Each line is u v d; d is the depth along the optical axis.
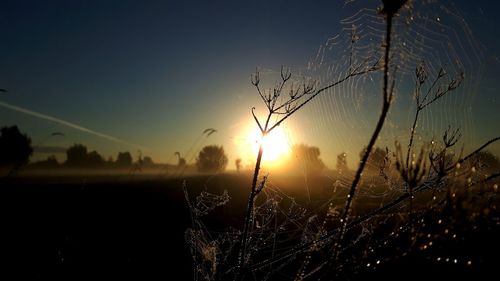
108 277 4.33
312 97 2.75
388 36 1.71
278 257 3.35
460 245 2.03
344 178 4.79
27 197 6.70
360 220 2.66
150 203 8.42
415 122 2.64
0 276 4.11
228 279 3.72
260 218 5.39
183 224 7.18
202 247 4.79
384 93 1.72
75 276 4.34
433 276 2.23
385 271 2.25
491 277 2.02
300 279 3.19
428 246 2.03
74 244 5.23
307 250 3.25
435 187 1.98
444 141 2.36
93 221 6.67
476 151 2.29
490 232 1.96
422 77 2.81
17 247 4.89
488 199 1.82
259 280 3.78
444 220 1.90
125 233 6.27
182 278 4.42
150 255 5.17
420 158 1.73
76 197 7.93
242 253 3.00
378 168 3.10
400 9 1.72
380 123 1.74
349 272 2.26
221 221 7.07
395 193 3.44
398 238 2.27
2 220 5.70
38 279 4.14
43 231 5.57
